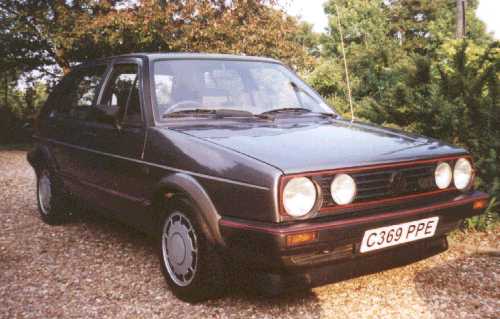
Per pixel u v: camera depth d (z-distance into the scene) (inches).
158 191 135.0
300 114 157.2
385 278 142.5
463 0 842.8
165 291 139.3
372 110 225.5
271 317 121.0
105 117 154.2
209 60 162.7
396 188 118.9
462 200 127.5
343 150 119.3
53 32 604.1
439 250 131.8
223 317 121.9
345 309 124.2
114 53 634.2
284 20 594.6
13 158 498.6
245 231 108.5
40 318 124.6
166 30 548.7
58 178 202.7
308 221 107.4
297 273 111.3
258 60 175.0
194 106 147.9
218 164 117.9
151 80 150.4
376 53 365.7
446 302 126.9
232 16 559.5
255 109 154.9
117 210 160.9
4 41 622.8
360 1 1146.7
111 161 158.7
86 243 185.5
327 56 1135.6
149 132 142.0
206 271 123.1
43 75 711.7
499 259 157.1
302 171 107.2
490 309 122.6
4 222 219.5
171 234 135.1
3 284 147.3
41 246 183.2
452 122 193.8
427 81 216.8
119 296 136.9
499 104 192.9
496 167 185.9
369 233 111.5
